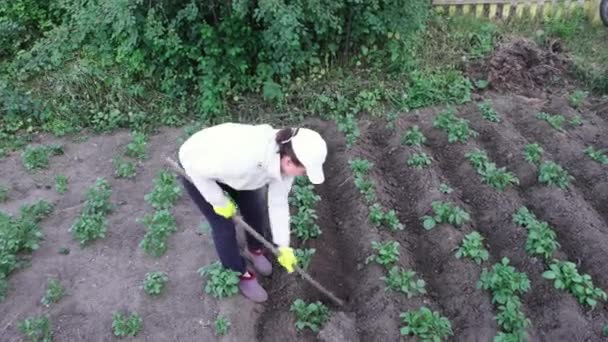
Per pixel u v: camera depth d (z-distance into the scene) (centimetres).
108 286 501
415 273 498
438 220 540
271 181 390
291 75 792
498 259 519
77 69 779
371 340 449
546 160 627
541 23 919
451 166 644
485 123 704
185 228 566
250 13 724
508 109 748
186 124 756
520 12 919
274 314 477
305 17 711
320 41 783
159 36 728
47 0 855
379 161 662
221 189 402
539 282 482
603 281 488
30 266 524
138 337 454
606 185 598
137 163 679
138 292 493
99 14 739
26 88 786
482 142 685
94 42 793
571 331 441
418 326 444
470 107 753
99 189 611
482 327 452
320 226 567
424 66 816
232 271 475
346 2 745
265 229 545
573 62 830
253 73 780
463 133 666
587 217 546
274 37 701
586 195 603
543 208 566
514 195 580
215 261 522
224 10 719
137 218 579
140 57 752
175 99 777
